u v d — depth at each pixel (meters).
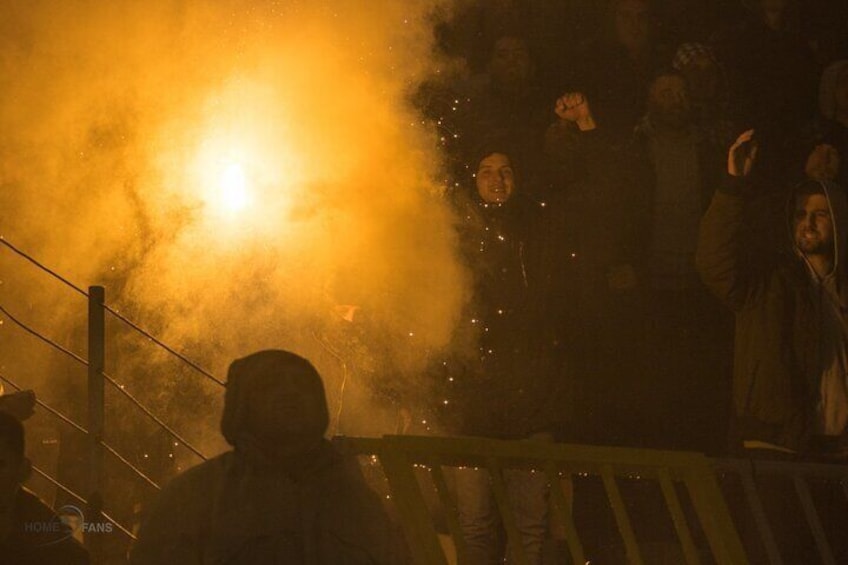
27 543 10.62
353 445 10.37
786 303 15.42
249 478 9.30
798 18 18.88
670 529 16.31
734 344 17.00
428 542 10.01
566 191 16.86
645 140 17.27
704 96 17.45
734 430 15.71
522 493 14.44
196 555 9.20
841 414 15.34
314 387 9.42
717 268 15.27
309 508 9.33
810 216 15.62
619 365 16.27
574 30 18.75
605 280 16.39
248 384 9.39
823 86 17.98
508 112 17.81
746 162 15.23
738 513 15.12
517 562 10.24
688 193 17.08
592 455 10.80
